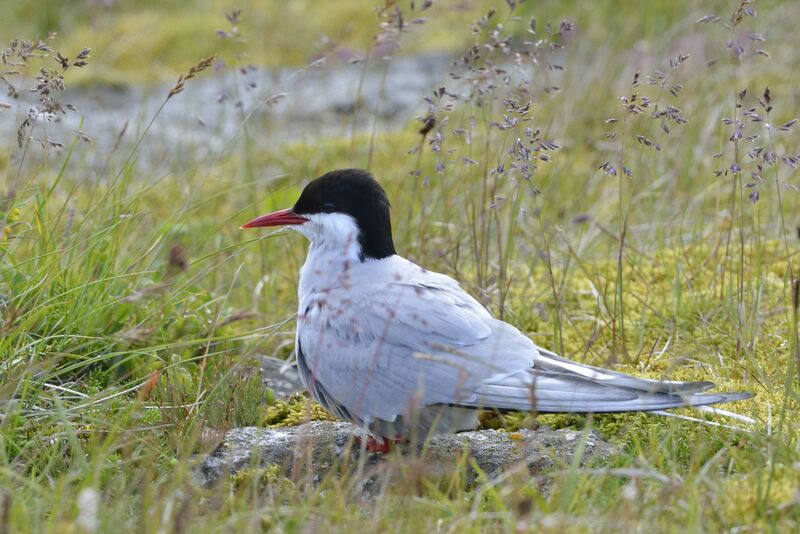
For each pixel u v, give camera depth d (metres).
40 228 10.09
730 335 10.29
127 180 11.46
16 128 12.00
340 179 9.17
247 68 11.20
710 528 6.89
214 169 15.15
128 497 7.38
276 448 8.59
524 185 12.69
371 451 8.68
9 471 7.32
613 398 7.90
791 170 13.56
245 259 12.81
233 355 10.53
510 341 8.48
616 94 15.91
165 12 22.16
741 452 8.01
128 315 10.06
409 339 8.46
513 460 8.34
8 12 21.69
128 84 19.23
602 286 11.67
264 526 7.46
